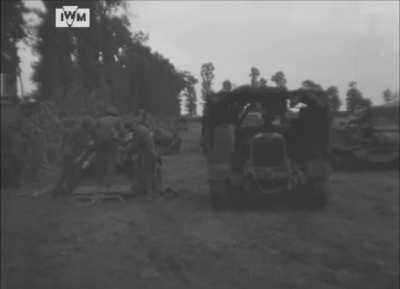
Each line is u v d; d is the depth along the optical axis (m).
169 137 27.97
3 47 36.06
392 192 14.56
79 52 39.03
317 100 12.50
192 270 7.57
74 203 12.22
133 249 8.66
